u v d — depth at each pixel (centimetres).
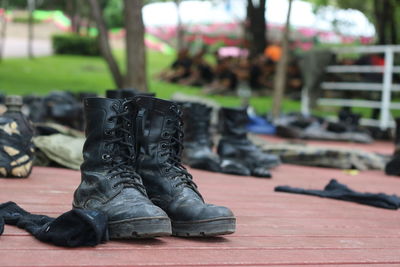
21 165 276
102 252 189
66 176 292
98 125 206
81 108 484
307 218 244
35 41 2611
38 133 356
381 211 266
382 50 732
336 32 1894
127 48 566
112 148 206
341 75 945
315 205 268
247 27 1452
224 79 1238
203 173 335
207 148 359
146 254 190
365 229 234
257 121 646
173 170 212
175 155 214
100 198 202
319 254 203
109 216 198
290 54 1270
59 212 224
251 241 209
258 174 335
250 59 1322
